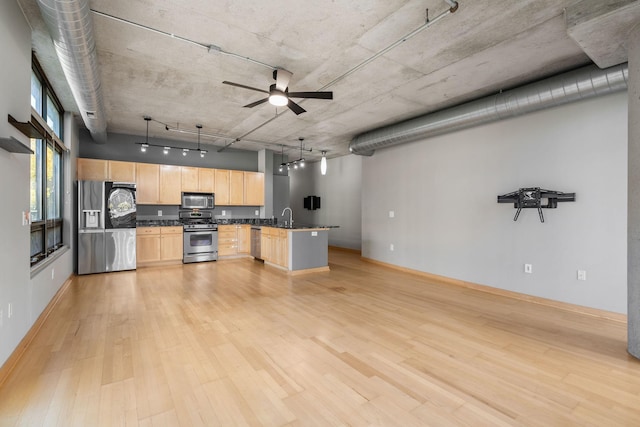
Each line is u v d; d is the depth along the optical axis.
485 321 3.31
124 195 5.71
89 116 4.15
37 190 3.48
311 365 2.34
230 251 7.27
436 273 5.35
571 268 3.71
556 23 2.64
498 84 3.93
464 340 2.82
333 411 1.81
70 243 4.96
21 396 1.92
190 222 7.17
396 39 2.89
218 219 7.70
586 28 2.41
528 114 4.10
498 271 4.44
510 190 4.30
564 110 3.76
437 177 5.35
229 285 4.78
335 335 2.90
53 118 4.33
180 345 2.66
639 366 2.36
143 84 3.91
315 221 10.16
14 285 2.36
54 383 2.07
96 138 5.62
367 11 2.48
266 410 1.82
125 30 2.74
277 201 9.34
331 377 2.18
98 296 4.11
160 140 6.93
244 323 3.19
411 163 5.87
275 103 3.52
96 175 5.96
